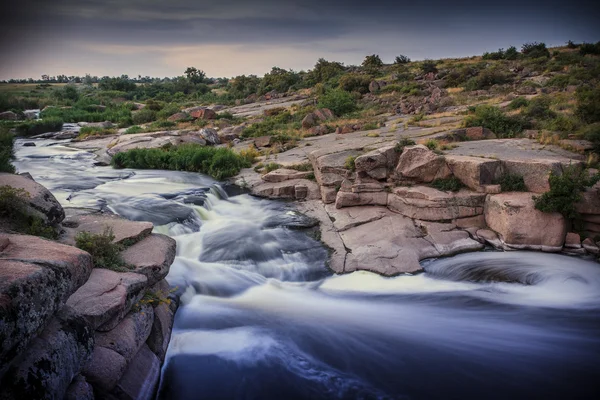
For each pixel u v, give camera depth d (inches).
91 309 252.5
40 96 3038.9
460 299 414.0
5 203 331.0
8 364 170.1
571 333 358.6
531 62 2135.8
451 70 2204.7
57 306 206.8
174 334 347.9
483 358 328.2
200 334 350.0
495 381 303.9
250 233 545.0
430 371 314.7
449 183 554.6
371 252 487.8
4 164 516.7
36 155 1077.8
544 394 291.0
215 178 807.7
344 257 488.1
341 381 304.2
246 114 1915.6
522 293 420.8
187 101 2923.2
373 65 2999.5
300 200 660.1
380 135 944.3
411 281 446.9
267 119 1545.3
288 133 1171.3
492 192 523.8
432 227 526.6
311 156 757.3
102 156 1048.8
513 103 1071.0
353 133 1067.9
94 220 426.3
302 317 381.7
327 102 1595.7
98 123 1790.1
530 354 333.1
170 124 1572.3
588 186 480.7
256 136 1210.0
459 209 530.9
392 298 417.7
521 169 531.2
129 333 275.1
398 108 1433.3
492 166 535.2
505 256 477.1
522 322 375.6
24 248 238.7
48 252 234.8
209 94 3127.5
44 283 196.2
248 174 802.2
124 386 251.8
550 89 1366.9
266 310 392.2
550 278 435.5
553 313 387.9
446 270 461.1
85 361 225.9
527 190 523.8
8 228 322.0
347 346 341.7
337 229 550.0
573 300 406.6
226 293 418.9
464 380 305.0
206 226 570.3
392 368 317.4
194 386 297.0
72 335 218.7
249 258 484.1
